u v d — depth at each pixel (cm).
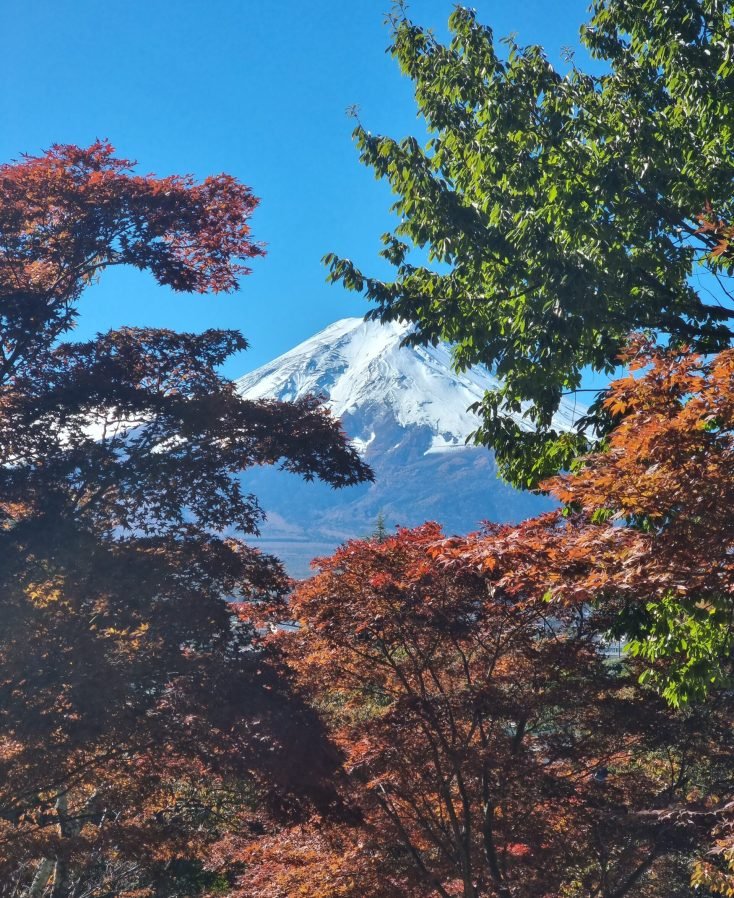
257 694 1177
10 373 1340
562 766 1375
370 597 1352
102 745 1160
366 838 1351
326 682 1467
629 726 1335
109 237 1398
